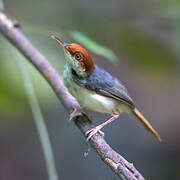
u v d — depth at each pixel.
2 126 14.12
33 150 15.38
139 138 15.45
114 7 12.21
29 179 14.93
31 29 9.84
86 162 14.88
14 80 9.38
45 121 15.08
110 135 15.26
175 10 11.15
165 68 11.34
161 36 11.43
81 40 8.91
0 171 14.93
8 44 9.60
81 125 8.31
